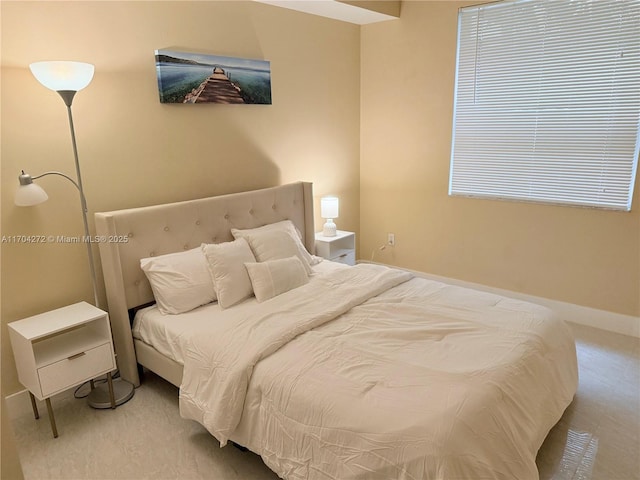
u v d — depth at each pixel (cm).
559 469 196
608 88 303
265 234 303
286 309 237
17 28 217
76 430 229
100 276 265
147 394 260
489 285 387
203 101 297
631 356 290
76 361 225
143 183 278
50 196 238
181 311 254
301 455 168
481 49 353
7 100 218
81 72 213
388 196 440
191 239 288
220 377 198
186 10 283
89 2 239
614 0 290
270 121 352
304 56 369
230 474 199
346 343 204
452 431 146
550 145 334
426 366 183
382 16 383
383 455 147
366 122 439
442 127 387
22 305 235
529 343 204
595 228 323
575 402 243
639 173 299
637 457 202
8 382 235
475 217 383
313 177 402
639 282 312
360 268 305
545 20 319
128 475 199
